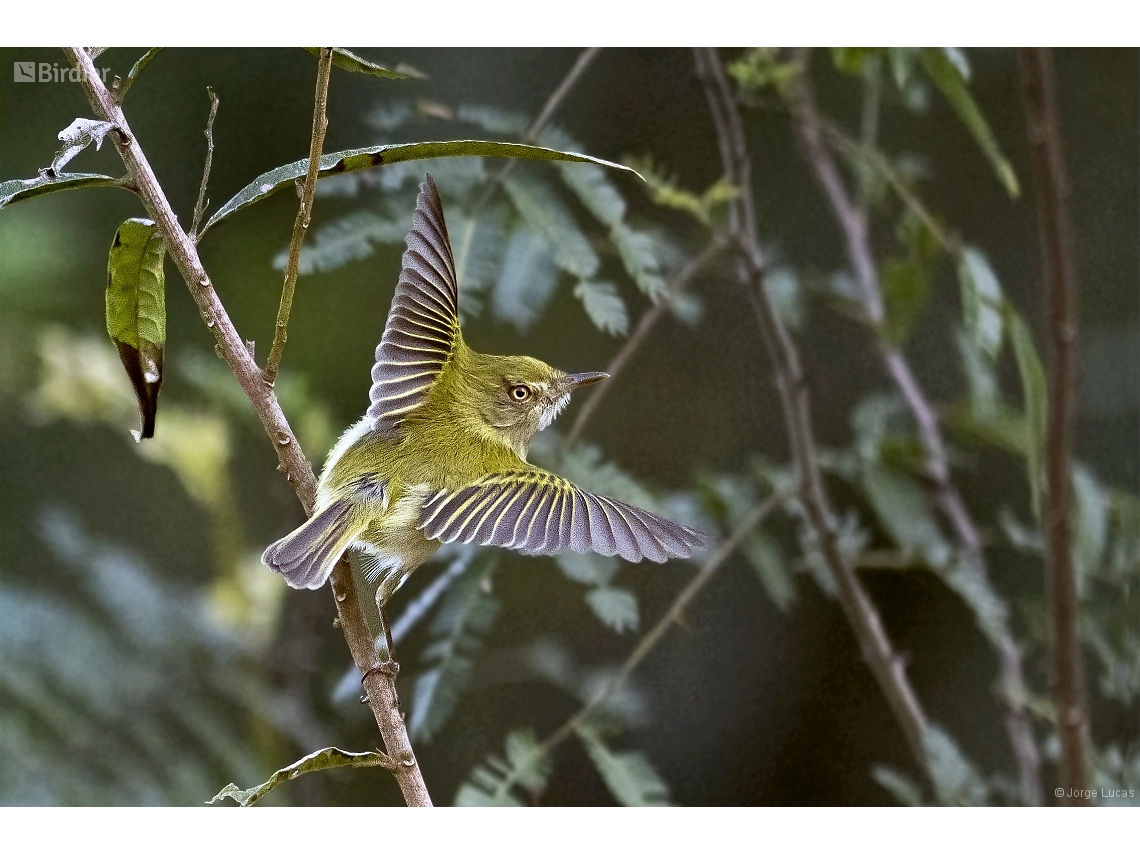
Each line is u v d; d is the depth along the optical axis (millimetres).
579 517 6000
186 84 11914
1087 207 12023
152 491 12148
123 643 9422
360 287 12430
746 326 12875
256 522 11766
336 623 5746
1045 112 8023
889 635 12406
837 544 8734
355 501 6449
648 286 7754
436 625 8031
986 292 8039
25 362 11258
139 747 8938
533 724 12570
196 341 11977
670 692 12688
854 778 12422
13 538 11445
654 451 12695
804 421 8711
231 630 9922
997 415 9055
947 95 8164
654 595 12758
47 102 11773
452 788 12320
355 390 12172
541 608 12672
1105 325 11836
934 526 9109
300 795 10195
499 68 11297
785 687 12727
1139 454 11008
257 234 12234
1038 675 10367
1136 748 8898
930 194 11938
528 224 7547
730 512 9062
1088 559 8828
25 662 8836
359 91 11625
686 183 11164
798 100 9008
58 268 11633
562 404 7605
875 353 12117
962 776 8047
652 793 7609
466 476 6574
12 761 8344
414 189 8000
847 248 10609
